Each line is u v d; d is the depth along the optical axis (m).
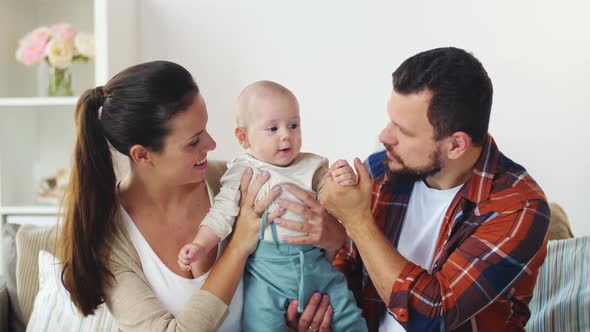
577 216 2.76
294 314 1.58
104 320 1.99
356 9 2.87
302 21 2.92
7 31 3.15
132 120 1.42
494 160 1.59
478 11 2.78
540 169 2.77
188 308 1.43
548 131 2.76
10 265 2.40
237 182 1.58
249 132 1.59
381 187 1.76
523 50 2.76
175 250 1.57
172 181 1.51
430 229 1.66
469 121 1.50
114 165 1.68
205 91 3.01
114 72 2.80
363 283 1.77
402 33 2.84
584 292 2.04
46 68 3.02
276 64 2.95
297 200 1.56
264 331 1.56
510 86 2.78
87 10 3.19
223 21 2.98
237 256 1.50
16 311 2.33
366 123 2.90
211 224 1.52
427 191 1.68
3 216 2.94
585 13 2.71
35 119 3.25
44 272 2.22
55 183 3.12
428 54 1.53
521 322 1.62
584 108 2.73
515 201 1.52
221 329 1.57
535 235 1.49
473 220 1.56
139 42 3.03
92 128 1.46
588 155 2.74
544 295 2.12
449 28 2.81
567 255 2.16
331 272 1.61
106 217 1.48
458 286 1.45
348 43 2.89
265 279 1.57
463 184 1.62
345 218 1.52
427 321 1.47
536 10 2.74
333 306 1.60
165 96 1.41
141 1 3.02
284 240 1.54
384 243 1.51
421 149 1.55
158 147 1.45
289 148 1.56
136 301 1.44
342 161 1.53
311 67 2.93
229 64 2.98
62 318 2.04
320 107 2.93
